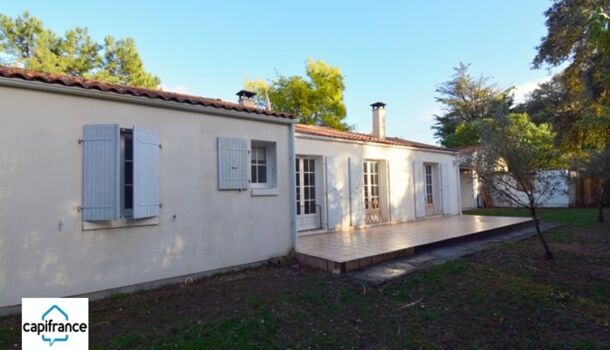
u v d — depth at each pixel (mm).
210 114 5875
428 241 7578
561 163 9836
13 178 4023
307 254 6434
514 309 4125
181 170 5461
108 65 18469
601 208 11406
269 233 6559
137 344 3275
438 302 4418
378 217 11367
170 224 5289
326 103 23812
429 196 13562
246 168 6281
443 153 13891
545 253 6691
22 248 4051
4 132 3992
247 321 3811
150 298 4684
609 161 10148
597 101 11672
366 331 3588
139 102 5027
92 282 4527
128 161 4934
